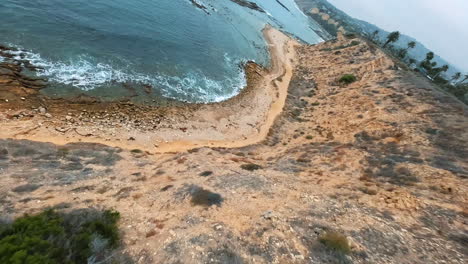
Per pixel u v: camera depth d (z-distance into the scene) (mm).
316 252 12133
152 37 47000
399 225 14867
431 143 27609
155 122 30516
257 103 42625
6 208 12258
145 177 19797
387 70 52969
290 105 44875
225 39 64312
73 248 9898
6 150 18984
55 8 39906
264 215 14750
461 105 36688
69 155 21328
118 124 28109
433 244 13391
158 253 11164
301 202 16781
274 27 102562
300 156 27625
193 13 69312
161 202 15945
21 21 33750
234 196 16891
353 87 49156
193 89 39844
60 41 34188
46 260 8742
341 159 25734
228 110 38156
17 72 27359
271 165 24828
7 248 8719
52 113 25781
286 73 59719
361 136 31953
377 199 17906
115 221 12984
